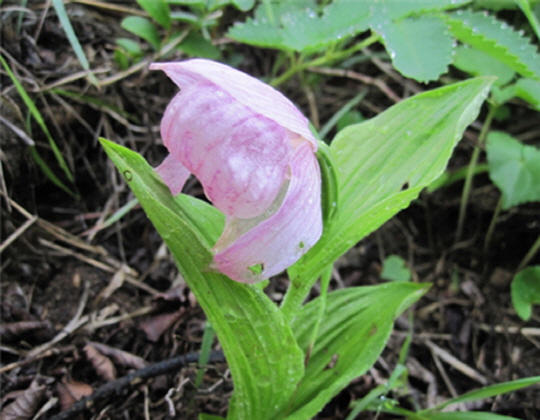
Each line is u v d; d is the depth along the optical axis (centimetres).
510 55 34
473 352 40
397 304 32
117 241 42
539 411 37
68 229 41
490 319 42
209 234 28
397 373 33
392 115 31
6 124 37
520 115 52
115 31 48
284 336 28
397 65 34
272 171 24
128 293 39
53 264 39
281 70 54
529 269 39
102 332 37
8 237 37
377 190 30
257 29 37
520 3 35
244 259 25
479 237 47
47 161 41
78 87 42
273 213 25
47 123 40
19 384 34
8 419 32
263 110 23
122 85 45
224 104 23
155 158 45
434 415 33
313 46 36
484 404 37
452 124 29
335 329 33
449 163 50
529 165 41
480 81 29
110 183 43
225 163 23
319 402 30
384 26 35
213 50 45
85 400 33
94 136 43
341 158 31
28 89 39
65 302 38
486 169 46
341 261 45
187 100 23
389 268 44
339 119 51
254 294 27
